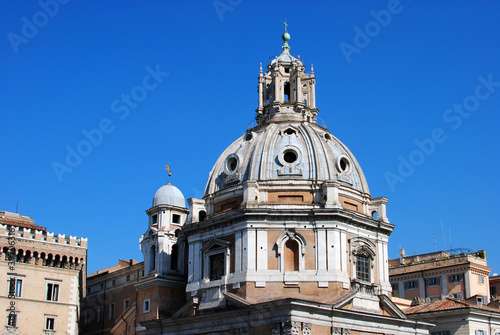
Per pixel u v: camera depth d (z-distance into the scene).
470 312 80.69
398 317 72.56
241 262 71.69
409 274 106.88
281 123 82.44
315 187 75.00
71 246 83.81
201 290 74.44
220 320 69.88
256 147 78.81
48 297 81.44
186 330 72.50
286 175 75.75
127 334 91.44
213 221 75.00
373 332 69.88
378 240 76.56
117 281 101.75
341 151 80.62
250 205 73.25
